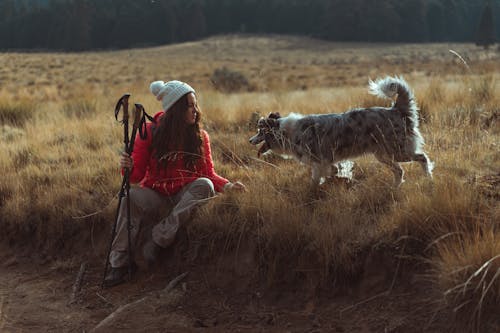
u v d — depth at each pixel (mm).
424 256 4246
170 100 4848
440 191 4527
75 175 6562
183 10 155750
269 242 4707
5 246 5848
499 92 9531
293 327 4180
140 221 5090
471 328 3656
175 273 5043
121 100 4820
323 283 4461
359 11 147875
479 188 4922
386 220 4559
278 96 12078
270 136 5461
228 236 4941
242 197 5160
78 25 132625
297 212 4793
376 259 4383
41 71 47938
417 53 95250
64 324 4434
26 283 5180
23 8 153000
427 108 8875
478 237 3943
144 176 5016
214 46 126938
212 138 8070
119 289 4938
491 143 6254
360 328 4016
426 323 3842
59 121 10484
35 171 6836
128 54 102625
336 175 5574
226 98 13727
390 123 5141
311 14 160500
